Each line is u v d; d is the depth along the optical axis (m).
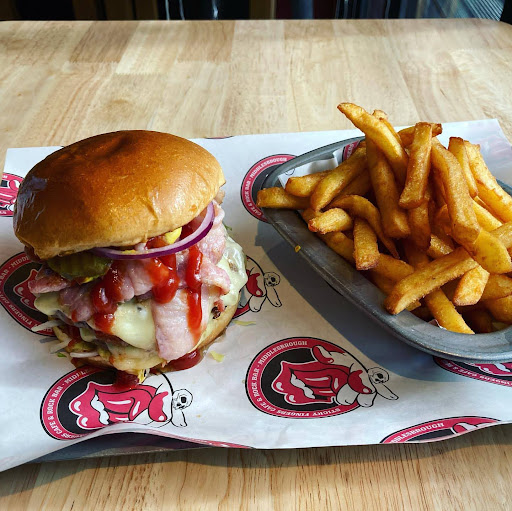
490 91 0.49
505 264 0.25
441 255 0.28
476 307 0.29
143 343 0.27
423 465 0.24
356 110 0.31
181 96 0.48
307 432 0.25
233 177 0.39
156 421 0.26
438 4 0.72
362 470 0.24
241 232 0.37
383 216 0.29
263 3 0.72
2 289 0.32
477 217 0.29
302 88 0.50
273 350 0.30
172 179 0.26
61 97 0.48
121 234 0.24
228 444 0.24
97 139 0.28
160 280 0.26
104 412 0.27
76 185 0.25
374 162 0.31
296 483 0.24
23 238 0.25
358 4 0.73
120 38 0.56
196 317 0.27
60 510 0.23
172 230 0.26
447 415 0.25
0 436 0.25
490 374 0.28
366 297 0.28
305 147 0.41
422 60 0.53
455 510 0.23
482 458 0.25
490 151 0.39
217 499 0.23
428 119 0.46
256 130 0.45
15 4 0.73
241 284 0.31
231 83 0.50
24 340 0.30
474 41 0.56
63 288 0.27
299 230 0.31
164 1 0.72
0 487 0.24
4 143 0.43
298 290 0.33
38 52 0.54
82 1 0.72
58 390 0.28
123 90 0.49
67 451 0.24
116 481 0.24
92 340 0.28
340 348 0.30
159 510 0.23
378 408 0.27
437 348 0.25
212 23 0.59
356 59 0.53
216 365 0.29
